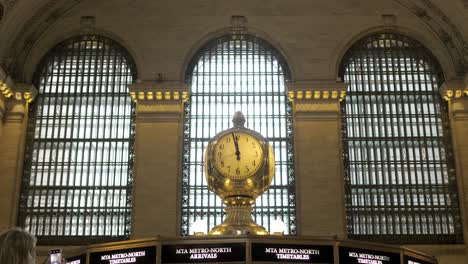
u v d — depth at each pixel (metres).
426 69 36.81
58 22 36.66
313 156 34.09
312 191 33.47
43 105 36.28
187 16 36.72
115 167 35.16
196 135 35.28
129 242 5.03
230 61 36.81
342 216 33.06
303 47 36.22
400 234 33.78
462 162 34.44
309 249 4.88
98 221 34.19
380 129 35.72
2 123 34.75
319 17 36.72
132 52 36.34
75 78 36.78
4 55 34.00
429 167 35.00
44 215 34.28
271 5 36.91
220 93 36.22
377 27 36.69
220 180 5.59
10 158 34.47
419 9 36.06
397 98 36.34
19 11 32.91
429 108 36.16
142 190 33.44
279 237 4.84
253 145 5.61
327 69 35.72
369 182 34.72
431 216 34.09
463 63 35.47
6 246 3.13
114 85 36.59
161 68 35.69
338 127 34.69
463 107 35.25
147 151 34.06
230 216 5.60
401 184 34.72
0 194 33.84
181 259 4.81
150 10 36.81
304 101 35.03
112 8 36.84
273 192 34.16
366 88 36.41
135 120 35.81
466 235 33.22
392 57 36.94
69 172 35.09
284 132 35.44
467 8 33.44
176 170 33.81
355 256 5.05
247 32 36.72
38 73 36.75
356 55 36.94
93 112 36.22
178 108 34.81
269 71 36.59
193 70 36.56
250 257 4.73
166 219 32.94
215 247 4.80
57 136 35.75
